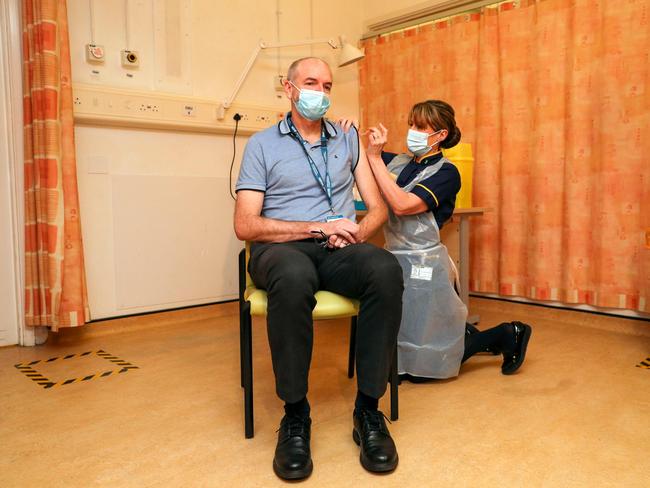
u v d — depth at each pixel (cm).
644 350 224
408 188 185
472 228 308
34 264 237
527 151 284
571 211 264
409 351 184
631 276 249
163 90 279
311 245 146
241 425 155
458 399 172
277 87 328
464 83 305
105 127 265
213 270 309
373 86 361
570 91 261
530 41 278
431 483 120
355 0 365
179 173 292
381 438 128
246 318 141
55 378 200
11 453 138
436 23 319
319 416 159
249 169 154
